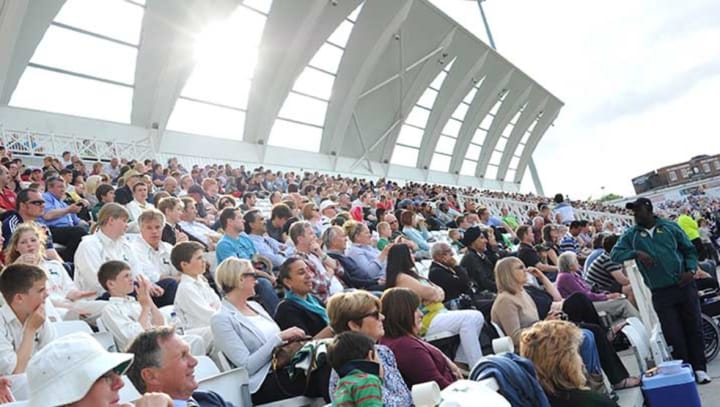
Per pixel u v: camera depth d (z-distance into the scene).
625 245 5.37
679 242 5.16
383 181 23.95
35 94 15.95
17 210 5.82
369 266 6.62
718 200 37.69
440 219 15.27
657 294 5.18
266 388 3.43
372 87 28.30
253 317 4.03
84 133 17.00
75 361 1.89
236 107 22.69
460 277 5.88
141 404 2.13
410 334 3.50
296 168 25.31
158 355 2.47
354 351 2.56
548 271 8.20
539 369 3.24
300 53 22.91
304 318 4.26
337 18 22.94
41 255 4.61
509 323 4.85
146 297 3.88
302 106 25.66
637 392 4.16
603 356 4.38
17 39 14.68
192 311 4.33
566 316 5.16
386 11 25.31
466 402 2.11
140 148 18.62
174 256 4.52
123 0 16.86
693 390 4.00
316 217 8.86
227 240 5.92
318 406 3.26
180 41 18.67
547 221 16.38
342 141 28.23
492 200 21.08
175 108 20.33
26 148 14.91
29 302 3.13
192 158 20.53
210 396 2.79
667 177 49.50
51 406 1.82
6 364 2.98
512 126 43.66
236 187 15.72
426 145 34.72
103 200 7.80
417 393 2.18
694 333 5.05
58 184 7.56
